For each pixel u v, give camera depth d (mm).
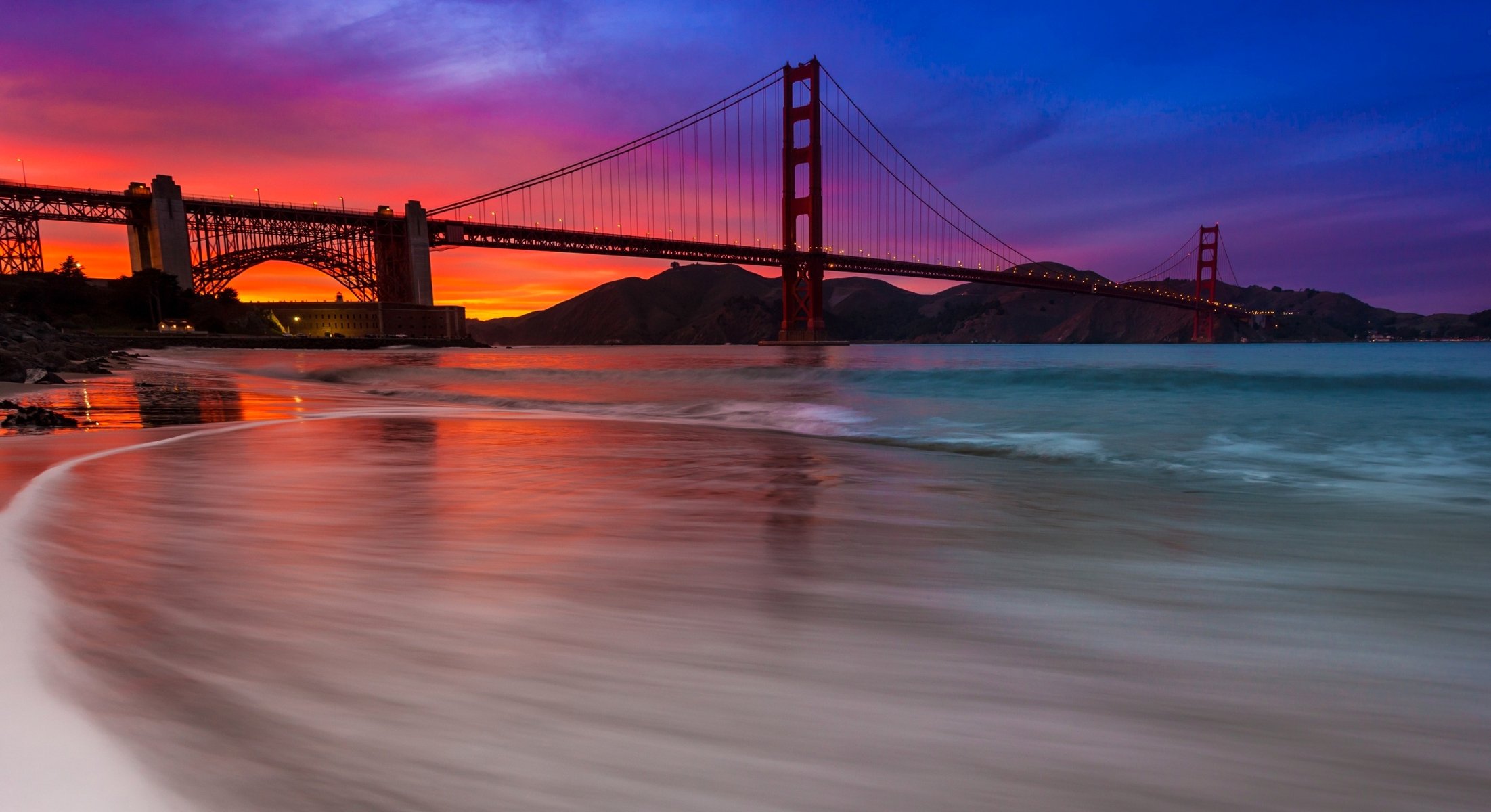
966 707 1384
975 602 2049
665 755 1175
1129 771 1163
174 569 2186
